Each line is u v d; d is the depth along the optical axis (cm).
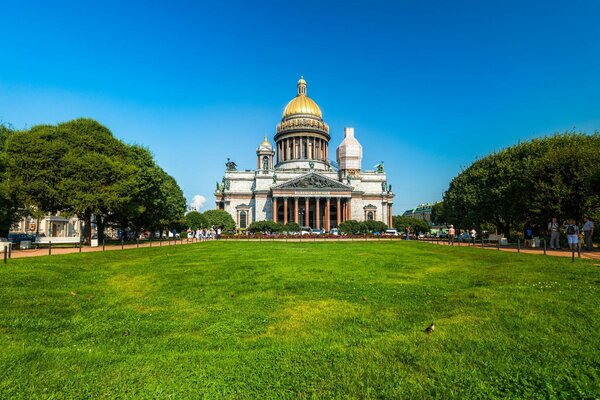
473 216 6109
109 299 1666
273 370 812
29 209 4928
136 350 1037
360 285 1809
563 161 3994
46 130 4819
